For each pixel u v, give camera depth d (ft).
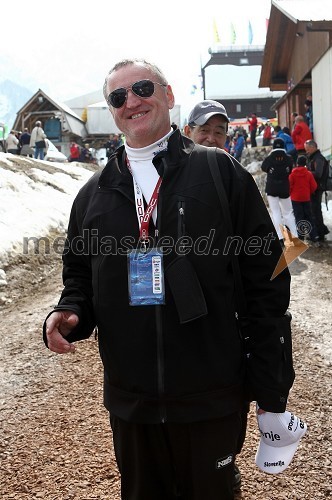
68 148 112.37
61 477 9.86
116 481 9.66
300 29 57.47
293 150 44.68
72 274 7.04
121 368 6.17
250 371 6.29
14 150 67.05
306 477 9.55
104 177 6.53
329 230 35.19
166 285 5.97
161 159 6.27
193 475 6.20
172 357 5.95
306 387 13.30
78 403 12.92
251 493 9.16
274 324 6.18
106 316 6.22
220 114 10.81
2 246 26.07
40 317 20.13
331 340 16.61
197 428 6.08
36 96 111.34
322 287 23.02
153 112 6.29
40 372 15.03
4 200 32.53
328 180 32.81
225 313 6.11
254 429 11.26
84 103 130.72
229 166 6.35
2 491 9.51
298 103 58.44
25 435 11.50
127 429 6.38
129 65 6.36
